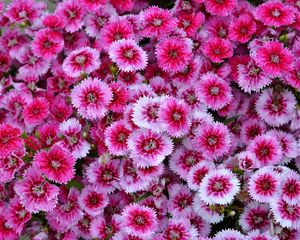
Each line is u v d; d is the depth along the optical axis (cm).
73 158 47
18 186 47
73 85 55
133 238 47
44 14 57
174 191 49
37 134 49
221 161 50
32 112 53
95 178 49
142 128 48
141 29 54
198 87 51
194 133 49
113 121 50
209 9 53
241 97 53
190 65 52
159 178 49
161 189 48
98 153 50
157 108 49
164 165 50
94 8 54
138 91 50
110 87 50
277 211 46
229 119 52
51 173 46
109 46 52
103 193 49
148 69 53
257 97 53
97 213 48
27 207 47
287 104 51
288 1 55
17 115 54
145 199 49
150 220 47
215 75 51
